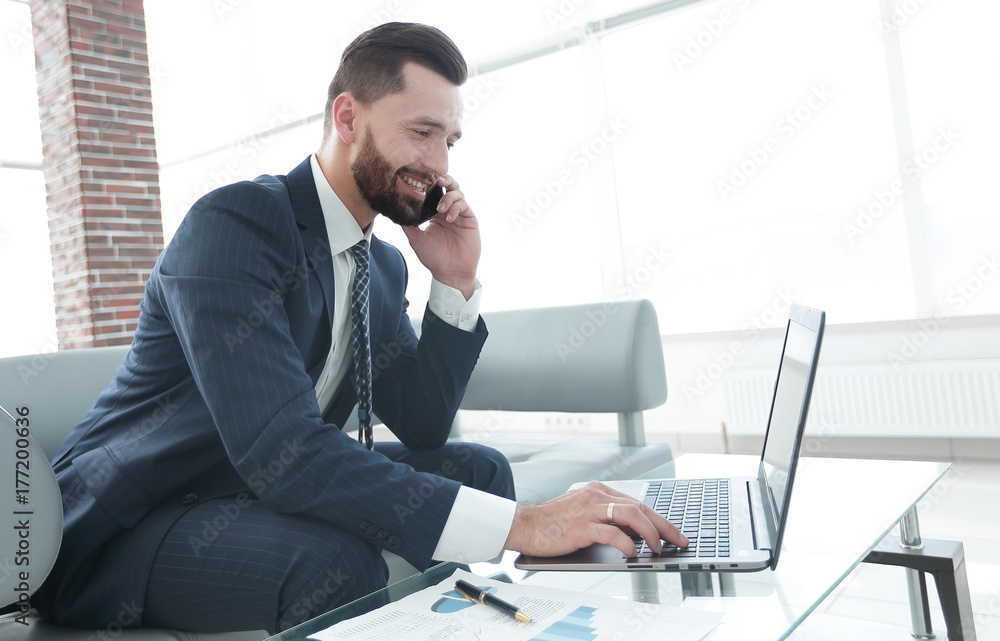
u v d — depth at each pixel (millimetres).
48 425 1288
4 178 5582
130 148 4055
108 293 3938
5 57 5516
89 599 892
